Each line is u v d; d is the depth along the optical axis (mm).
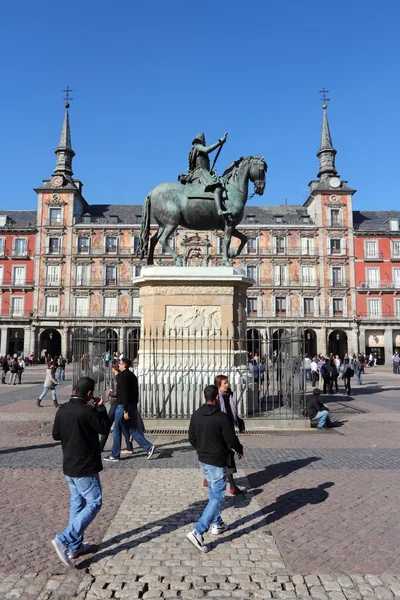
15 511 5551
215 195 11352
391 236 60219
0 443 9586
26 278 59719
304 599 3705
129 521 5242
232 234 11953
